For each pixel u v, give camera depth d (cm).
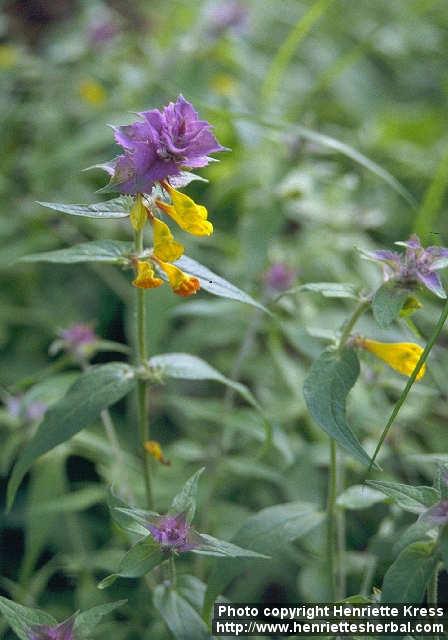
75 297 63
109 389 42
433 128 76
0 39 84
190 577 41
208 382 58
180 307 52
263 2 93
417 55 93
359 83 84
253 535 42
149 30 81
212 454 52
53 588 53
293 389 53
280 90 78
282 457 54
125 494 48
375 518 53
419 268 39
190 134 38
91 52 76
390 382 49
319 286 40
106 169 39
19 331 62
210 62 72
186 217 39
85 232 64
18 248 62
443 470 38
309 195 59
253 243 55
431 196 58
